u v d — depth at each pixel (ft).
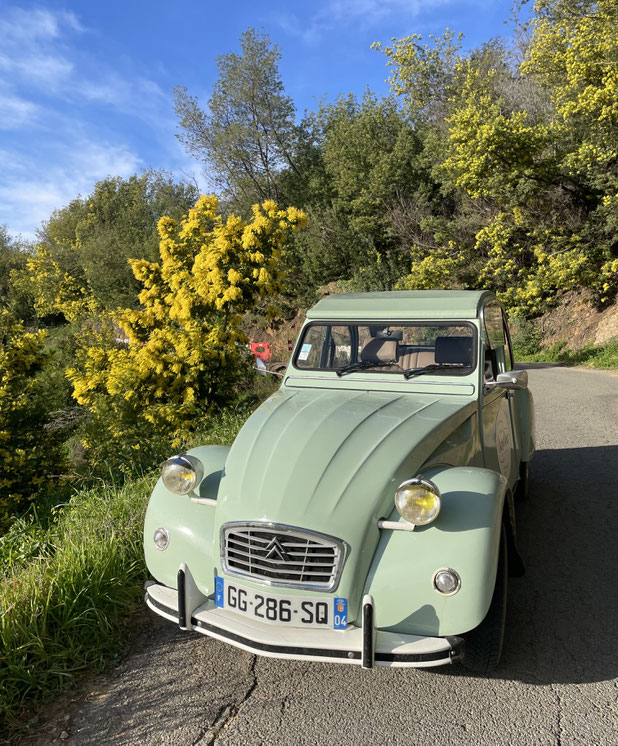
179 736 9.20
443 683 10.39
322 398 13.43
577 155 62.85
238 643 9.58
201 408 35.12
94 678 10.78
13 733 9.36
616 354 64.85
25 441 32.45
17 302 164.25
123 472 27.86
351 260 107.24
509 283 81.05
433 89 94.58
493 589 9.51
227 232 37.65
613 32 53.72
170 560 11.06
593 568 14.67
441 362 13.94
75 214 185.78
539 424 31.65
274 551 9.80
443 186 90.48
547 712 9.52
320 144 119.96
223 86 116.88
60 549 14.33
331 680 10.55
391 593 9.53
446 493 10.13
